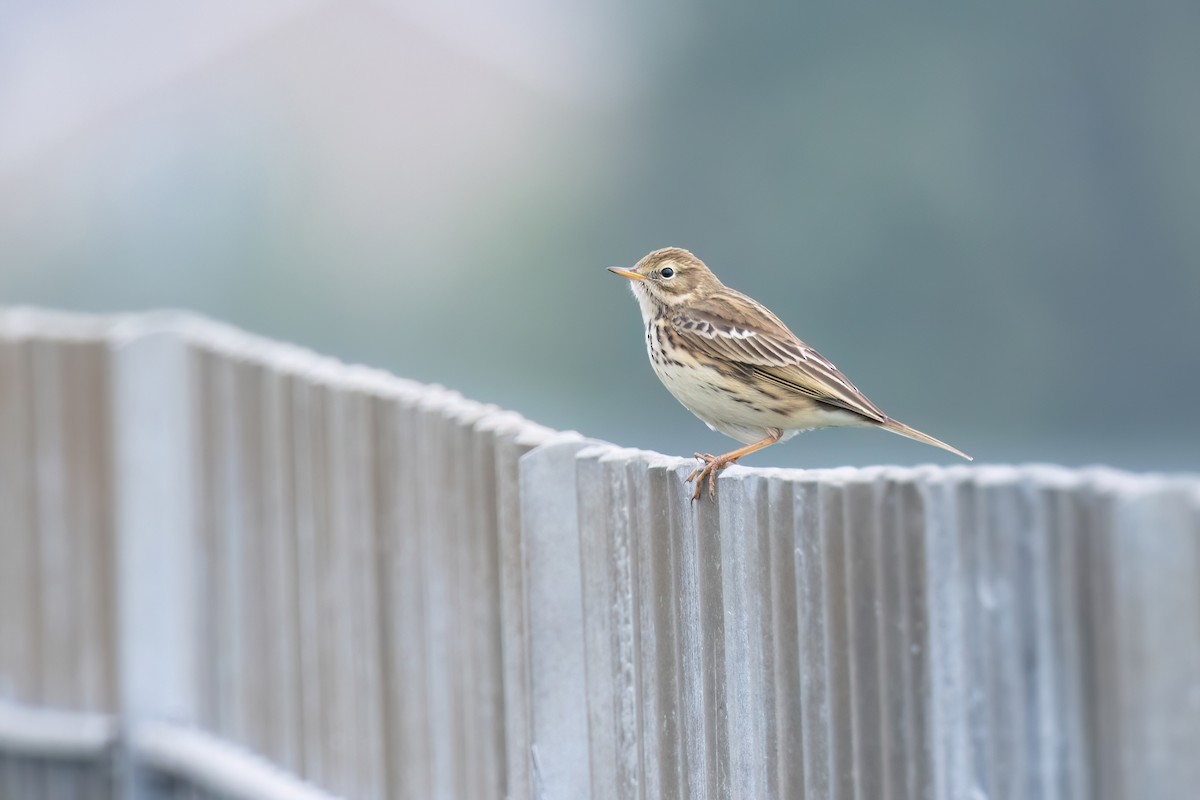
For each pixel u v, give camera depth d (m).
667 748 7.74
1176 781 5.81
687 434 62.47
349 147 80.81
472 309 76.88
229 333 11.80
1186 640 5.79
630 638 7.95
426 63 82.31
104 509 12.04
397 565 9.68
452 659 9.21
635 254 74.94
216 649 11.55
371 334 78.56
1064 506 6.11
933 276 69.12
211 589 11.58
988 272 68.50
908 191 69.56
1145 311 67.62
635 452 7.98
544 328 75.75
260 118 80.56
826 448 51.12
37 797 12.15
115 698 12.02
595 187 76.75
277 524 10.85
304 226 79.38
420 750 9.57
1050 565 6.16
